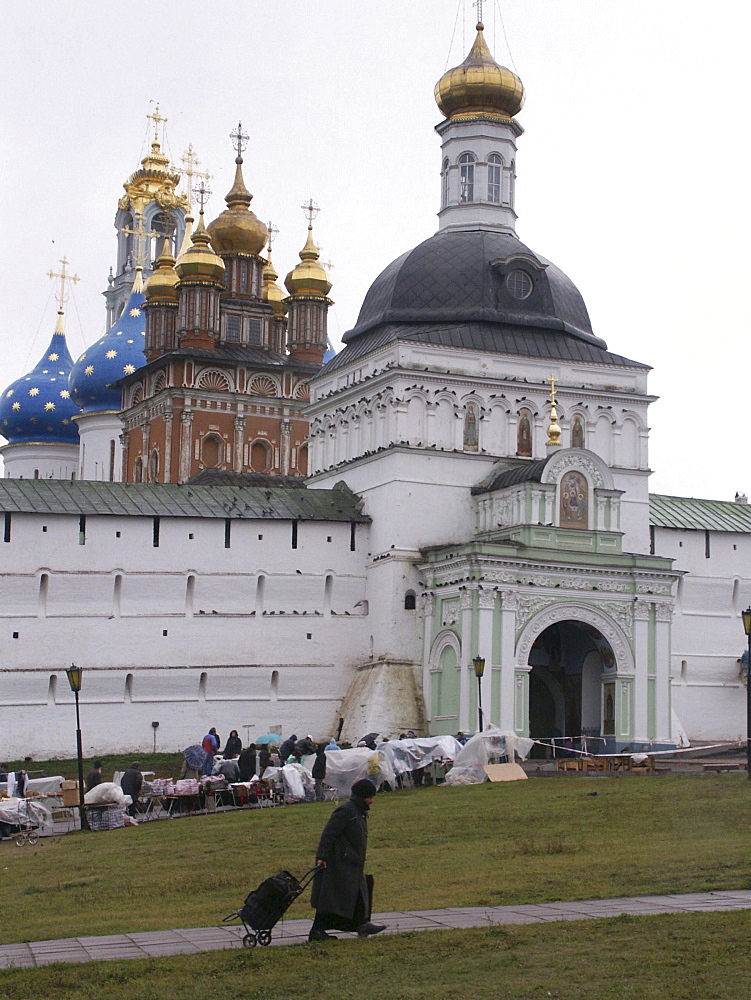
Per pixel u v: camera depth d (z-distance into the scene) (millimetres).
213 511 71562
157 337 102688
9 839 43531
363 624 73438
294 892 22156
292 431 98625
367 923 22594
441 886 27938
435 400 73000
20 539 68312
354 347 78312
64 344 132375
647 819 36438
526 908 24531
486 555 66375
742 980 18859
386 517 72250
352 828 22469
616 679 69250
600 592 69188
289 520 72750
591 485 70500
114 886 31266
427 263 76875
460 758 52062
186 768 58062
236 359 97500
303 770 49250
